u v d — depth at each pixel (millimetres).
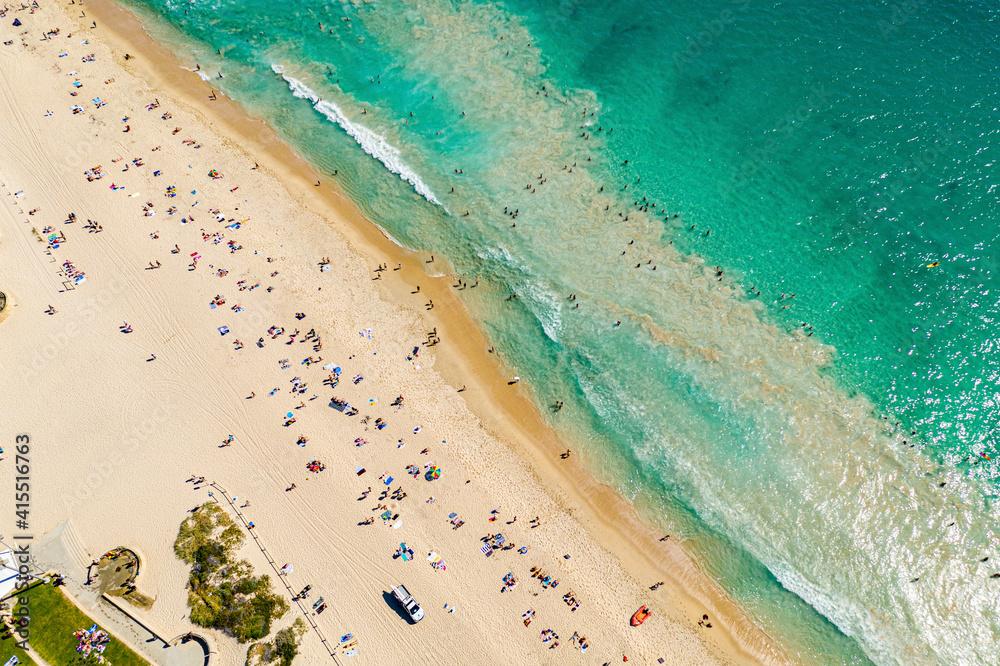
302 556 41688
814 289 51438
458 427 46500
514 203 56594
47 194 55281
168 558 41219
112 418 46281
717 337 49562
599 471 45281
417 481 44281
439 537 42438
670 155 58594
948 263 51125
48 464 44469
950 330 48625
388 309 51375
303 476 44250
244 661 38312
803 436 45594
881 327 49406
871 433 45438
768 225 54500
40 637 38688
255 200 56406
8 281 51219
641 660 39094
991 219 52438
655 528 43344
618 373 48594
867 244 52781
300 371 48156
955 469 43750
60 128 59375
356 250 54312
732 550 42438
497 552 42031
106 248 52938
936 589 40312
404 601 39562
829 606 40438
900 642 39188
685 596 41281
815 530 42594
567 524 43281
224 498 43406
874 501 43156
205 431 45844
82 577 40531
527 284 52562
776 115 59656
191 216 54875
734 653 39656
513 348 49938
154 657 38406
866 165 55938
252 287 51688
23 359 48219
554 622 40031
